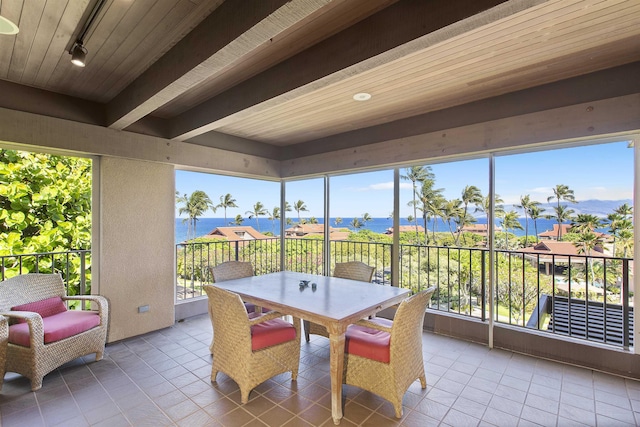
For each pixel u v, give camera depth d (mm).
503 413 2131
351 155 4367
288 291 2748
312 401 2279
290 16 1537
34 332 2393
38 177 4496
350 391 2414
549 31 2004
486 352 3119
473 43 2143
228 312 2293
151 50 2305
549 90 2848
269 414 2125
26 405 2219
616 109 2543
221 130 4375
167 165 3883
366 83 2807
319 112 3611
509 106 3068
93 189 3348
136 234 3570
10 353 2443
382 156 4031
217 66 2031
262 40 1743
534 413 2131
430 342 3379
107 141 3352
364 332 2441
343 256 4785
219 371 2521
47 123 2975
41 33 2082
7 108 2783
